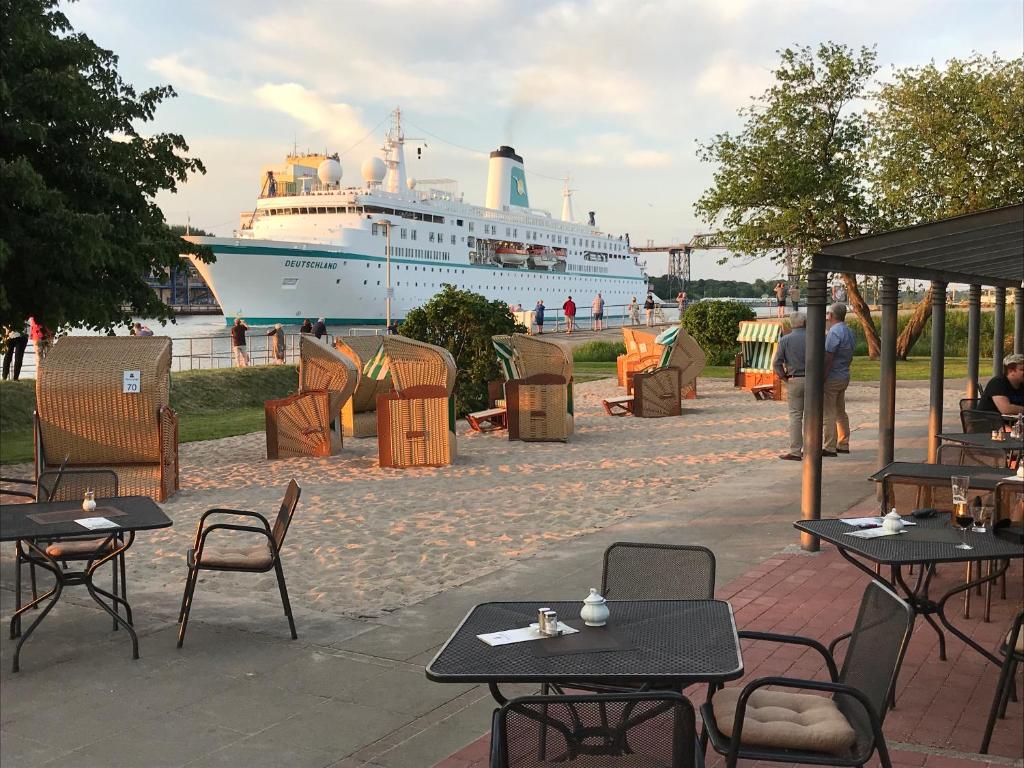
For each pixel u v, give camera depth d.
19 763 4.27
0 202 12.62
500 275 74.81
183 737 4.53
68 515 6.07
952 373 27.77
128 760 4.29
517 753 2.90
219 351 46.25
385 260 65.81
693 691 4.81
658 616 3.82
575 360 36.88
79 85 13.34
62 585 5.75
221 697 5.04
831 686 3.20
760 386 23.52
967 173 28.17
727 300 32.75
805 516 7.86
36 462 10.91
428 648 5.80
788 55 31.34
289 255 61.66
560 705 2.91
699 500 10.38
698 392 24.05
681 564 4.64
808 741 3.29
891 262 8.48
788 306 57.34
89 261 12.84
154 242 14.66
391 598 6.95
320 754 4.33
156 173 14.77
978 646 4.81
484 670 3.22
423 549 8.42
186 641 5.99
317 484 12.16
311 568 7.85
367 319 65.88
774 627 5.89
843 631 5.78
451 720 4.70
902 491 10.11
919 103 28.75
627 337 24.83
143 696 5.06
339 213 65.50
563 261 82.38
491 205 79.56
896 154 29.55
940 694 4.83
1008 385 9.81
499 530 9.16
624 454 14.28
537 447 15.22
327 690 5.12
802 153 31.47
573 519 9.59
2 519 5.93
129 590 7.23
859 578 7.00
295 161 80.56
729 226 32.03
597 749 2.89
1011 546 4.84
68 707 4.91
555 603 4.05
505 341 17.25
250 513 6.12
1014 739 4.29
